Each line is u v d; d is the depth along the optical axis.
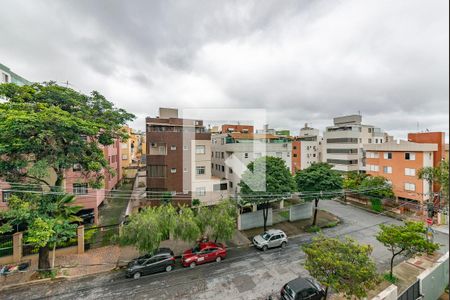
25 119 10.08
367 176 30.77
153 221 13.88
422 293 10.66
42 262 13.29
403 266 14.64
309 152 50.81
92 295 11.67
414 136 30.53
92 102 15.27
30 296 11.56
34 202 12.72
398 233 12.33
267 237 17.64
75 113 13.27
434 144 27.02
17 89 12.35
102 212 23.75
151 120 24.53
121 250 16.38
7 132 10.47
